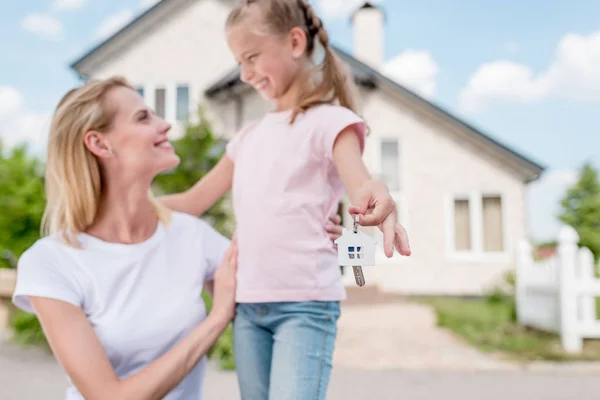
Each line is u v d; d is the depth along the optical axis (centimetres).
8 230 669
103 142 166
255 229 182
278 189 181
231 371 493
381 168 1220
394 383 457
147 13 1283
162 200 207
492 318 800
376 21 1494
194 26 1299
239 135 210
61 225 168
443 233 1202
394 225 124
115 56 1305
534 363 534
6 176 672
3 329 651
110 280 162
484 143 1198
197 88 1280
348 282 1137
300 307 175
